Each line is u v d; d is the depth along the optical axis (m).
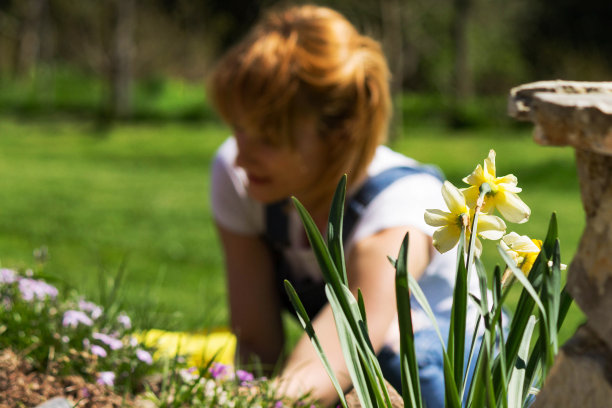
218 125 22.52
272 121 1.93
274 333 2.44
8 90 25.44
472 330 1.84
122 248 7.07
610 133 0.72
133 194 11.27
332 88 1.92
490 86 28.16
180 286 5.34
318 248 0.99
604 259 0.81
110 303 1.93
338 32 1.99
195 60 26.67
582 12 28.58
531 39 28.14
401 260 0.92
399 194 2.00
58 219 8.61
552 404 0.85
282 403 1.60
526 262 1.03
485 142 19.83
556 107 0.77
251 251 2.41
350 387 1.84
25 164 14.20
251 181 2.06
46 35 26.34
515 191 1.02
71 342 1.77
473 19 26.12
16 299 1.88
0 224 7.89
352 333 0.99
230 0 27.88
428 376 1.75
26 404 1.55
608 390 0.79
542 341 0.95
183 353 1.99
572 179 13.51
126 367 1.70
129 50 23.52
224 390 1.61
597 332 0.82
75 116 23.78
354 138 1.97
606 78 24.97
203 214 9.70
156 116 23.67
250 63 1.92
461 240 0.97
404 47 25.84
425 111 23.38
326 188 2.03
